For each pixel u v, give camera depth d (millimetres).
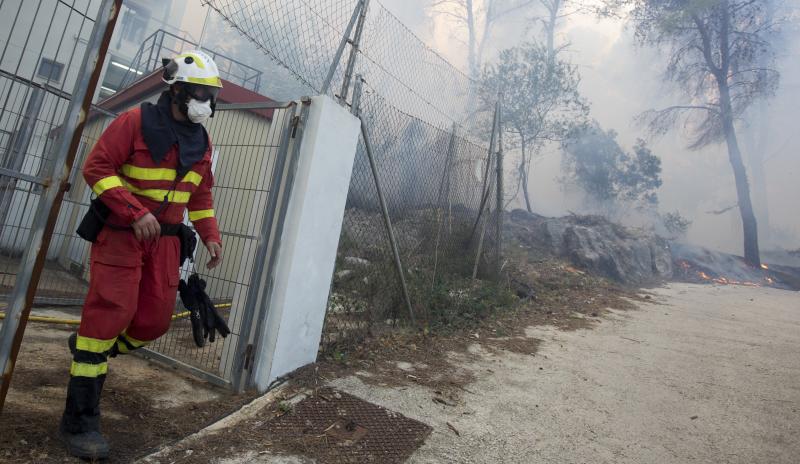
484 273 7219
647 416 3416
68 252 5594
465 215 6770
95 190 1960
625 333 6051
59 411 2371
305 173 3109
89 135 5543
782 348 5832
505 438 2865
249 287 3068
